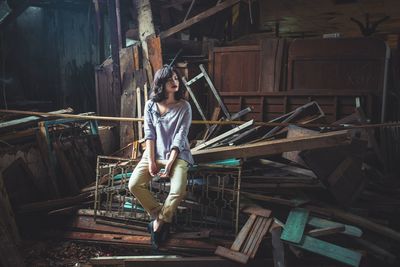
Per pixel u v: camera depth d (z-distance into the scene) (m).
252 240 3.85
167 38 8.04
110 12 7.87
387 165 6.52
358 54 7.22
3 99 9.06
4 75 9.36
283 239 3.74
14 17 8.52
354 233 3.81
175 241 4.05
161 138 3.85
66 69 10.26
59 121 5.50
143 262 3.75
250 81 7.91
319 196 4.71
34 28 9.82
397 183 5.70
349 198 4.46
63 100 10.28
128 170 5.24
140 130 7.43
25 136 5.09
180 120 3.83
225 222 4.29
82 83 10.39
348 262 3.47
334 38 7.34
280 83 7.71
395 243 4.12
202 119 8.12
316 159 4.28
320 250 3.61
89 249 4.38
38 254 4.25
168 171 3.72
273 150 4.31
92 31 10.22
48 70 10.09
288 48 7.64
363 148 4.84
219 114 7.82
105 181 5.16
